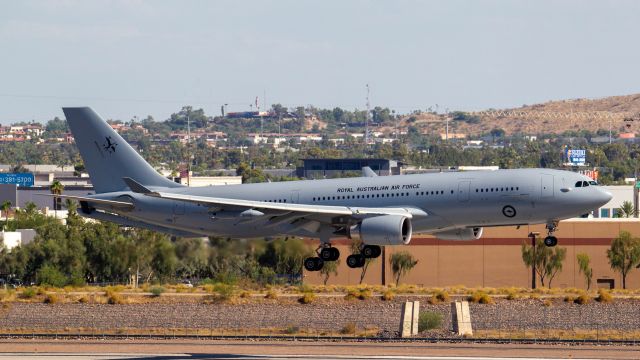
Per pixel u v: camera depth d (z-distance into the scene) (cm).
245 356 18688
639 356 18750
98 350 19588
